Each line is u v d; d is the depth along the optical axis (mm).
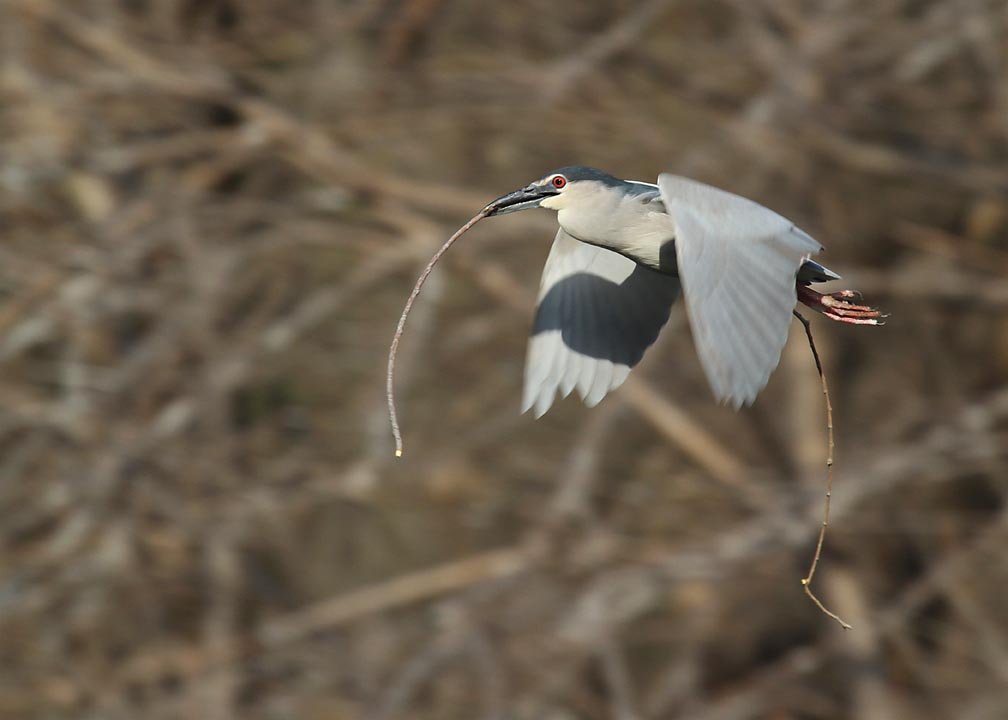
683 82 14633
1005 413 14953
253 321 13766
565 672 12430
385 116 14586
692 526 14266
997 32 14352
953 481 15422
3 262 13289
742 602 14367
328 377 14352
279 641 12648
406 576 14266
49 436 13016
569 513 13406
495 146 15062
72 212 14180
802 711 14477
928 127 14594
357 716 12312
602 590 12906
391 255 14258
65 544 12508
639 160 14562
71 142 13938
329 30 14664
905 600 14102
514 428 14461
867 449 14695
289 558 14109
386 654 12852
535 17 15047
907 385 15602
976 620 13758
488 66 14836
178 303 13406
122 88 14109
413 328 14086
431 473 13742
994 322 15867
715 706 13648
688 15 14883
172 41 14586
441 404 14453
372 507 14258
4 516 12766
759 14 14445
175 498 12797
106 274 13328
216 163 14641
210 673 12312
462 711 12453
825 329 15289
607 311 7504
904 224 15008
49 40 14297
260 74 14586
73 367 12984
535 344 7477
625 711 12234
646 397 14375
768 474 14719
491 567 13422
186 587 12805
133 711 12164
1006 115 14258
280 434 14086
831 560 14188
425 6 14766
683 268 5508
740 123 13945
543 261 14828
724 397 5273
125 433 12820
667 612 13992
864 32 14461
